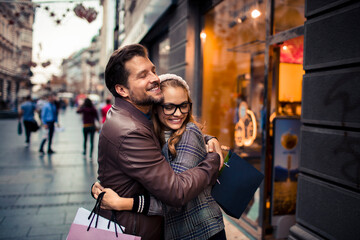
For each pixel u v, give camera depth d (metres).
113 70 1.27
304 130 2.02
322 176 1.85
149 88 1.24
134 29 7.94
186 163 1.25
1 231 3.20
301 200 2.06
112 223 1.24
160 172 1.17
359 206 1.59
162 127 1.41
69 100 51.25
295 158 3.11
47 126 7.91
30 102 9.16
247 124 3.94
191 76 4.64
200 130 1.37
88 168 6.29
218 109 4.76
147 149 1.18
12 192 4.55
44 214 3.70
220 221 1.38
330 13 1.79
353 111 1.62
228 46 4.67
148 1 6.34
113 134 1.22
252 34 4.05
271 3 2.90
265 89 3.00
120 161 1.20
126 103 1.29
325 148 1.83
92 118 7.22
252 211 3.44
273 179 3.05
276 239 3.03
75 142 10.28
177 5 5.02
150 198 1.26
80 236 1.22
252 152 3.70
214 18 4.34
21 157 7.36
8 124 16.97
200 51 4.56
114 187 1.27
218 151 1.42
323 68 1.86
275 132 3.03
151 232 1.31
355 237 1.61
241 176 1.43
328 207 1.80
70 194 4.51
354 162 1.61
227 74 4.79
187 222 1.33
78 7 5.09
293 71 3.15
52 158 7.32
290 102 3.15
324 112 1.83
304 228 2.04
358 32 1.59
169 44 5.61
